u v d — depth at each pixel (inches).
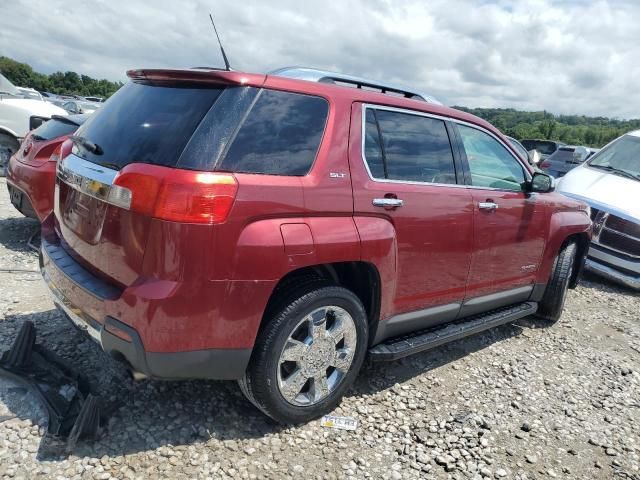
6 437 100.0
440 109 144.7
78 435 98.6
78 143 116.2
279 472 103.3
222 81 101.3
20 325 145.2
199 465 101.7
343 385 122.6
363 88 135.0
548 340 193.0
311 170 108.7
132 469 97.7
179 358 95.7
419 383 146.5
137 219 93.4
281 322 105.2
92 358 132.0
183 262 91.4
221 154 96.0
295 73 126.1
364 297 129.3
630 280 263.3
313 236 105.8
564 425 136.8
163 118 101.9
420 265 134.0
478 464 115.4
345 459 110.2
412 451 116.4
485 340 185.3
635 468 122.7
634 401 155.1
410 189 128.5
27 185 205.5
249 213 96.7
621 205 272.1
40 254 129.3
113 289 99.1
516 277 176.1
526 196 173.2
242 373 104.0
